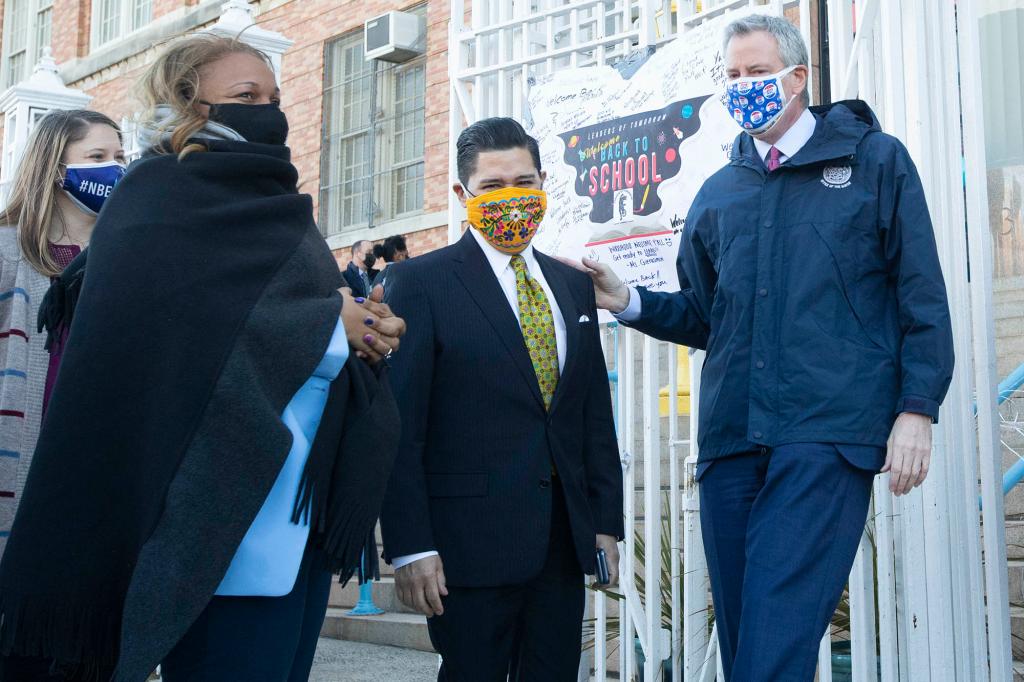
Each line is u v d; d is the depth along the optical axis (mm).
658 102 3723
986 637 3084
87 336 1821
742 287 2596
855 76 3404
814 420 2428
